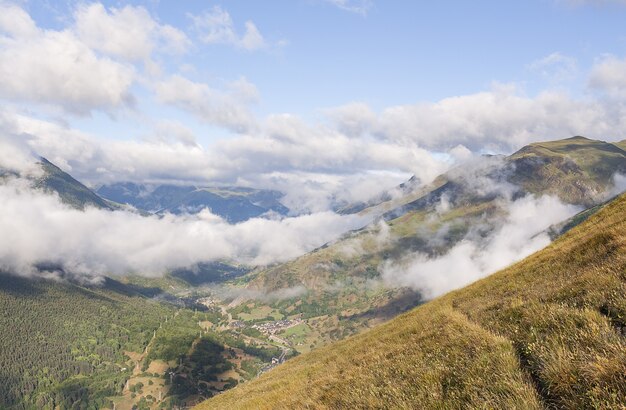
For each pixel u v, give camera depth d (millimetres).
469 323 12883
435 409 7270
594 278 10492
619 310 7836
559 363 6262
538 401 5930
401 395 8586
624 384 5184
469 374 7828
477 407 6277
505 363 7488
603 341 6543
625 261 10703
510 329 9969
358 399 9789
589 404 5285
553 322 8562
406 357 12336
